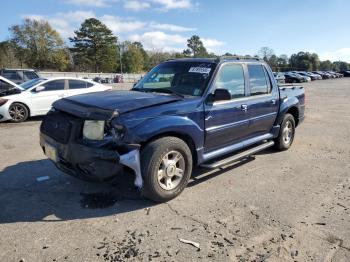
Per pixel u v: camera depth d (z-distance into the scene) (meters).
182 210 4.26
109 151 3.91
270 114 6.34
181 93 5.03
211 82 5.02
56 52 96.62
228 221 3.98
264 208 4.34
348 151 7.22
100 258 3.24
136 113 4.11
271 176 5.55
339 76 78.75
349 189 5.02
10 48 90.25
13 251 3.34
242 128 5.62
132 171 4.21
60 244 3.47
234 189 4.96
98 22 98.44
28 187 4.94
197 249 3.41
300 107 7.41
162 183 4.39
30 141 7.96
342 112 13.73
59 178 5.29
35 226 3.83
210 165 4.98
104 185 4.99
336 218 4.09
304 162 6.36
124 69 106.44
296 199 4.64
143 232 3.72
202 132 4.81
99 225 3.86
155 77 5.62
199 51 120.19
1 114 10.60
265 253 3.35
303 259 3.26
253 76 5.95
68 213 4.14
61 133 4.24
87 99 4.53
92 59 99.88
